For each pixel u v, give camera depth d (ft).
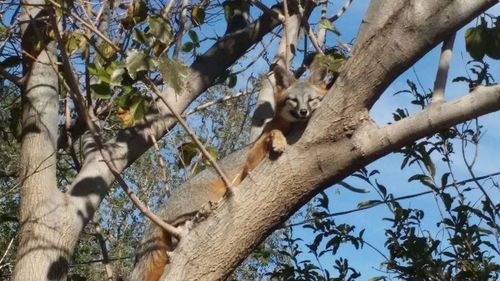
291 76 25.30
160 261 24.34
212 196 25.20
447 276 23.22
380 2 15.49
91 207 23.72
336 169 15.67
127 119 22.21
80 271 47.62
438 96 15.48
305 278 24.73
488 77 24.25
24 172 23.58
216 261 16.06
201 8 26.84
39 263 22.39
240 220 15.96
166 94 26.35
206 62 28.04
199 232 16.22
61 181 36.47
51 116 24.34
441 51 16.03
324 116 15.60
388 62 15.16
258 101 26.66
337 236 24.81
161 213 25.18
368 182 24.76
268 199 15.88
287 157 15.83
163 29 20.62
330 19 28.48
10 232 38.32
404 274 23.56
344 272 24.53
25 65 25.90
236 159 25.48
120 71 18.45
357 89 15.34
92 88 20.03
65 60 18.51
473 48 19.12
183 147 24.21
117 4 27.04
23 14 24.94
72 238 23.18
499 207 23.73
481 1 15.07
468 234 23.54
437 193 24.16
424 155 24.45
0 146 37.76
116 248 51.29
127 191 16.72
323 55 21.35
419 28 15.06
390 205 24.58
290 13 28.14
